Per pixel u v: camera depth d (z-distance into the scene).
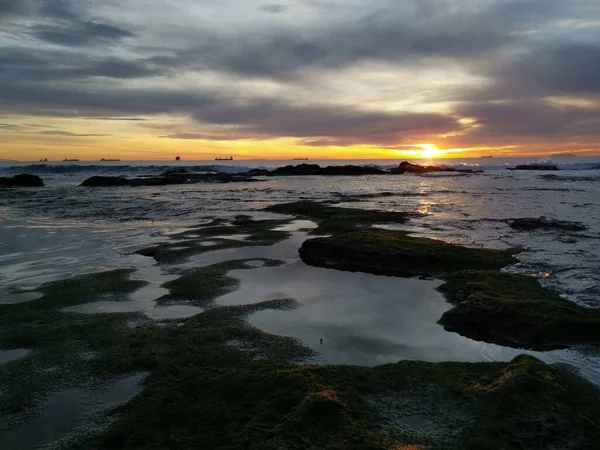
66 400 5.54
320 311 8.72
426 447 4.32
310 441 4.36
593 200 28.08
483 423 4.72
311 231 17.77
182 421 4.86
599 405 5.19
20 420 5.14
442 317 8.25
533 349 7.08
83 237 16.92
